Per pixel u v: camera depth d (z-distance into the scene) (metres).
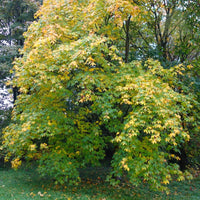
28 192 6.62
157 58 9.41
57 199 6.07
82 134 6.92
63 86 6.27
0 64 11.36
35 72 5.76
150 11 9.98
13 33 13.49
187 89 7.02
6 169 10.97
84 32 7.14
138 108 5.47
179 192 7.75
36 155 7.09
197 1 9.44
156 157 5.59
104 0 6.77
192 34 9.80
